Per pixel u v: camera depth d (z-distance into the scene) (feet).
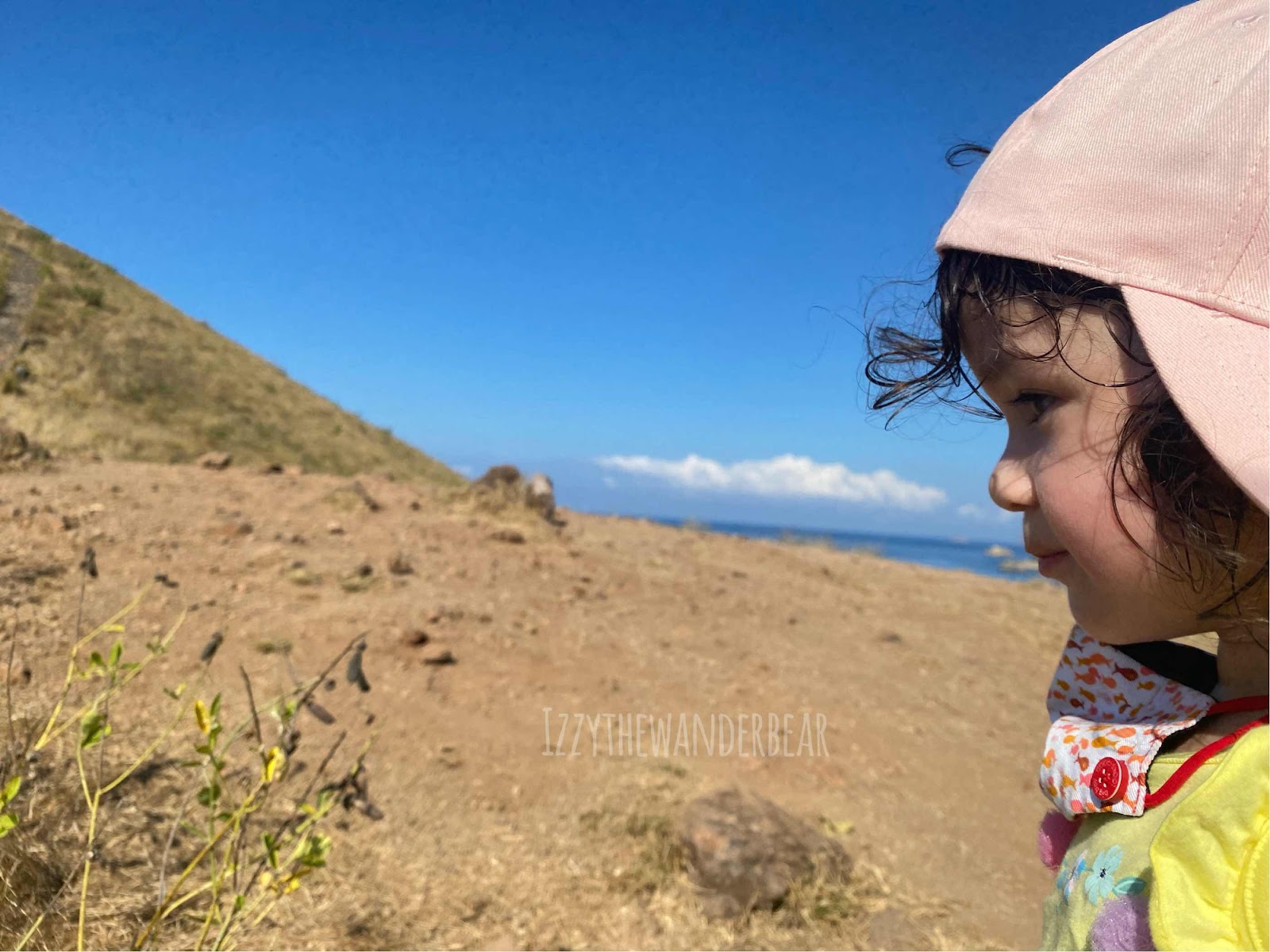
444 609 17.60
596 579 23.11
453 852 10.07
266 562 18.11
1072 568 2.23
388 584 18.54
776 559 32.14
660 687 16.65
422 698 13.92
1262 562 1.87
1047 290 2.06
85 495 20.33
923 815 13.25
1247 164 1.80
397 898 8.84
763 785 13.26
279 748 6.19
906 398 2.70
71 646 12.28
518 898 9.36
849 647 21.93
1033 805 14.37
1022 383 2.19
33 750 7.56
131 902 7.31
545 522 28.48
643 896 9.82
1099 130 2.10
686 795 12.07
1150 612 2.05
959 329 2.43
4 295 55.93
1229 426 1.69
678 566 27.27
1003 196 2.24
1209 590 1.94
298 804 6.30
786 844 10.55
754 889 9.85
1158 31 2.20
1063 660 2.94
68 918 6.77
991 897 10.95
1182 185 1.90
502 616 18.33
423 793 11.24
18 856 6.91
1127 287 1.91
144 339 58.70
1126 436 1.92
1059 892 2.54
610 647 18.15
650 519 40.16
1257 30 1.91
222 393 55.72
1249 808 1.74
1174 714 2.39
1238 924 1.73
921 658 22.09
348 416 68.54
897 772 14.71
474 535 24.23
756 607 24.04
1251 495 1.62
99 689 11.02
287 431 54.90
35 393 39.86
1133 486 1.92
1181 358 1.77
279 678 13.08
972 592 33.47
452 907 8.96
